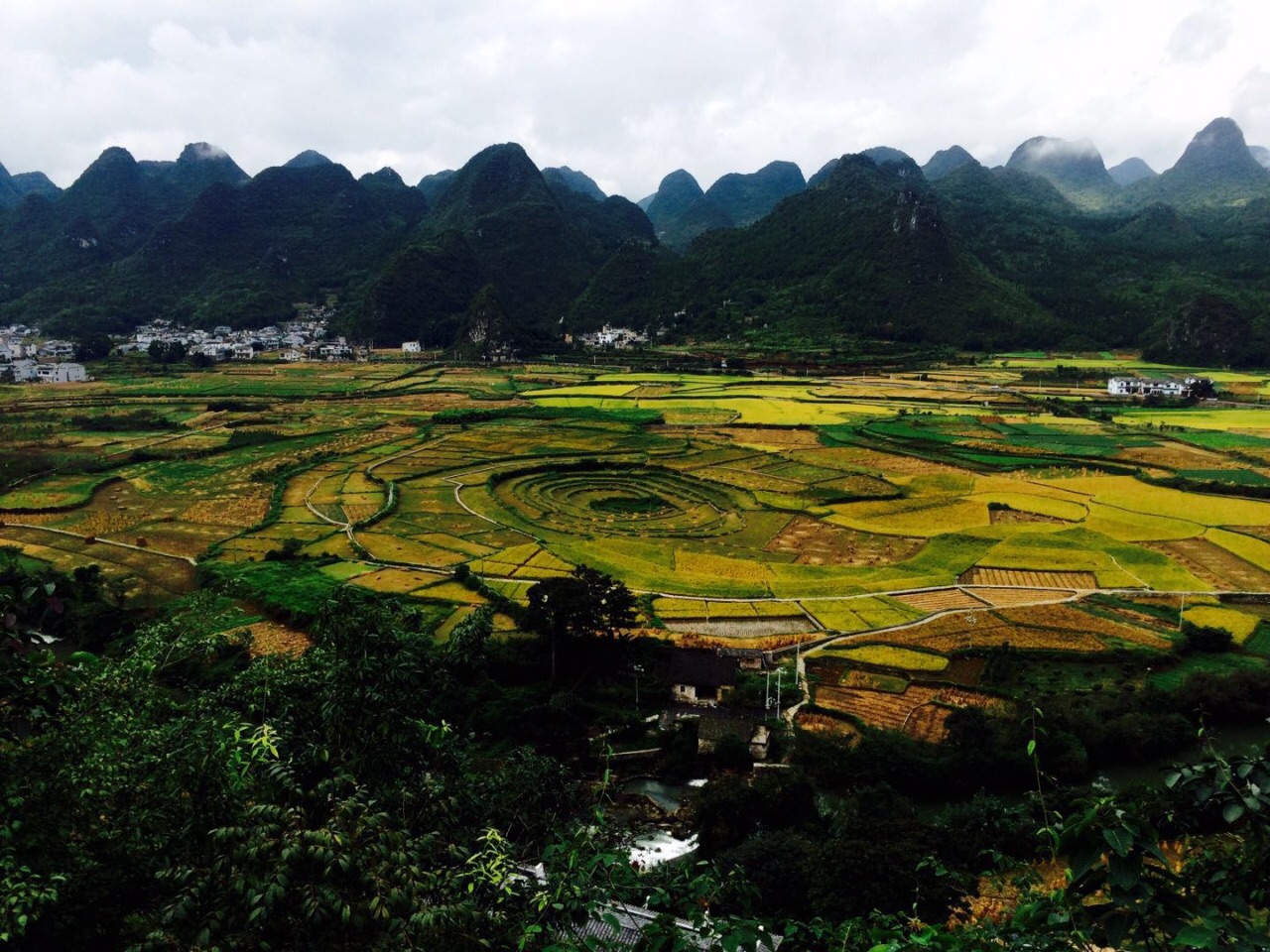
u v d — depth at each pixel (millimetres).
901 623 59688
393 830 11195
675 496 101250
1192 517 87625
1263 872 8727
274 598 60875
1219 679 47188
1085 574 71312
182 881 10609
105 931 12859
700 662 50469
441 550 76625
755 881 29438
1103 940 8867
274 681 18141
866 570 72438
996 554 75562
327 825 10750
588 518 90875
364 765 14570
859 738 43469
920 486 102500
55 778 13461
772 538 83875
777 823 35344
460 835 14750
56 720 14211
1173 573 70625
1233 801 8500
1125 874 8164
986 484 102938
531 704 46656
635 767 43750
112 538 80062
